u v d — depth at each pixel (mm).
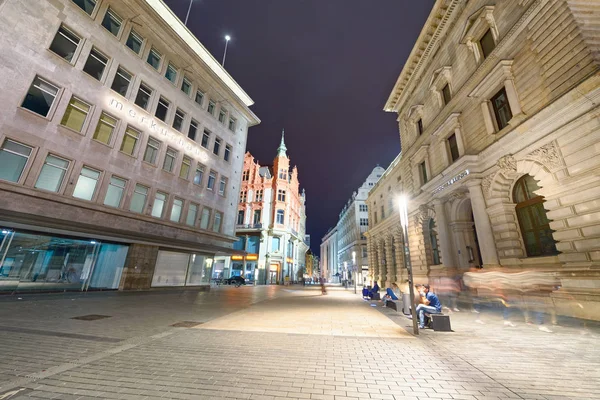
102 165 17203
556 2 10352
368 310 12102
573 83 9703
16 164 13555
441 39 19391
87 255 15938
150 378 3822
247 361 4695
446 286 16938
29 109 14188
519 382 3877
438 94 19750
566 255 9531
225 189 28906
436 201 18297
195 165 24812
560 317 9297
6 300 11586
